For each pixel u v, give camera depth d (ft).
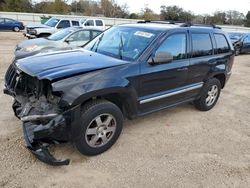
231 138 15.66
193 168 12.36
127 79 12.92
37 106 11.37
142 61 13.70
